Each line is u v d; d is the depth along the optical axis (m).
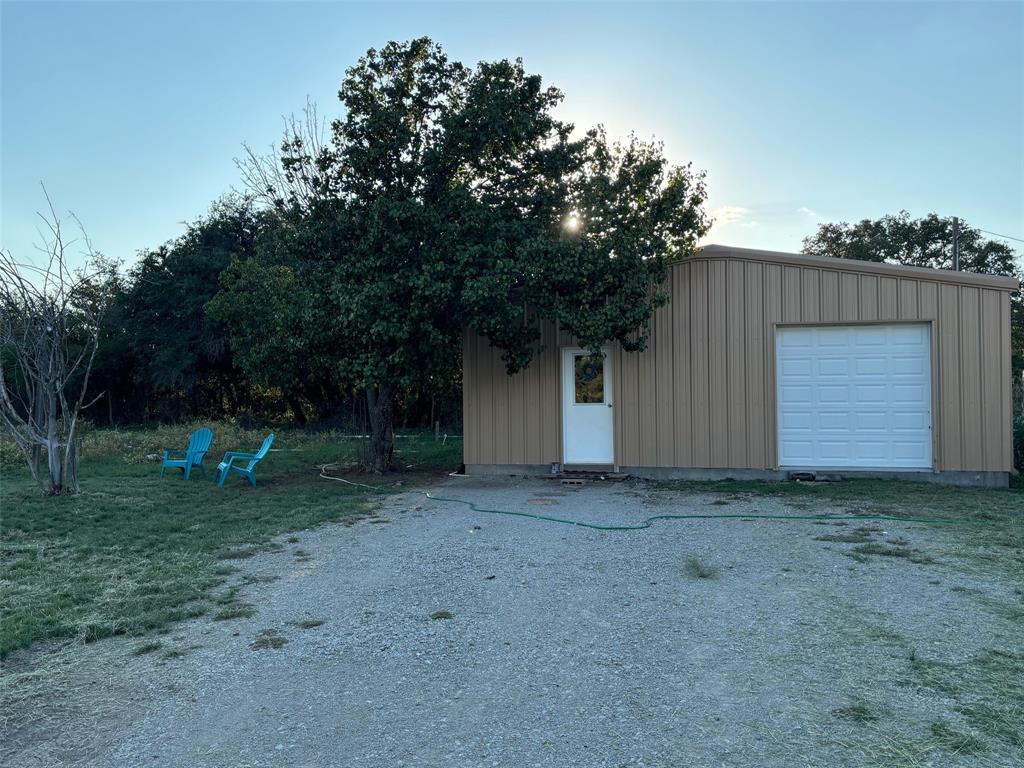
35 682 4.16
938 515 8.25
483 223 11.20
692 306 11.54
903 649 4.32
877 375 10.98
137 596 5.67
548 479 11.98
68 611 5.32
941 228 29.47
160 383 27.62
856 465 11.05
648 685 3.94
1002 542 6.92
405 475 12.81
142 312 28.81
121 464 14.70
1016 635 4.51
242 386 30.19
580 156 11.96
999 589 5.44
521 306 11.59
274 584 6.02
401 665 4.31
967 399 10.57
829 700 3.70
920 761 3.12
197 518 8.74
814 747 3.25
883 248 29.45
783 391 11.30
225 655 4.51
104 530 8.07
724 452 11.39
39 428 10.50
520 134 11.38
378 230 10.66
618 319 10.73
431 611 5.27
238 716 3.71
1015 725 3.40
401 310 10.76
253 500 10.09
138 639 4.82
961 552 6.54
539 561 6.59
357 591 5.80
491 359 12.59
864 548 6.69
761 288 11.27
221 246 28.72
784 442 11.29
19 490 10.74
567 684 3.99
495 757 3.26
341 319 10.84
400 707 3.77
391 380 11.33
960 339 10.60
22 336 10.46
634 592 5.59
